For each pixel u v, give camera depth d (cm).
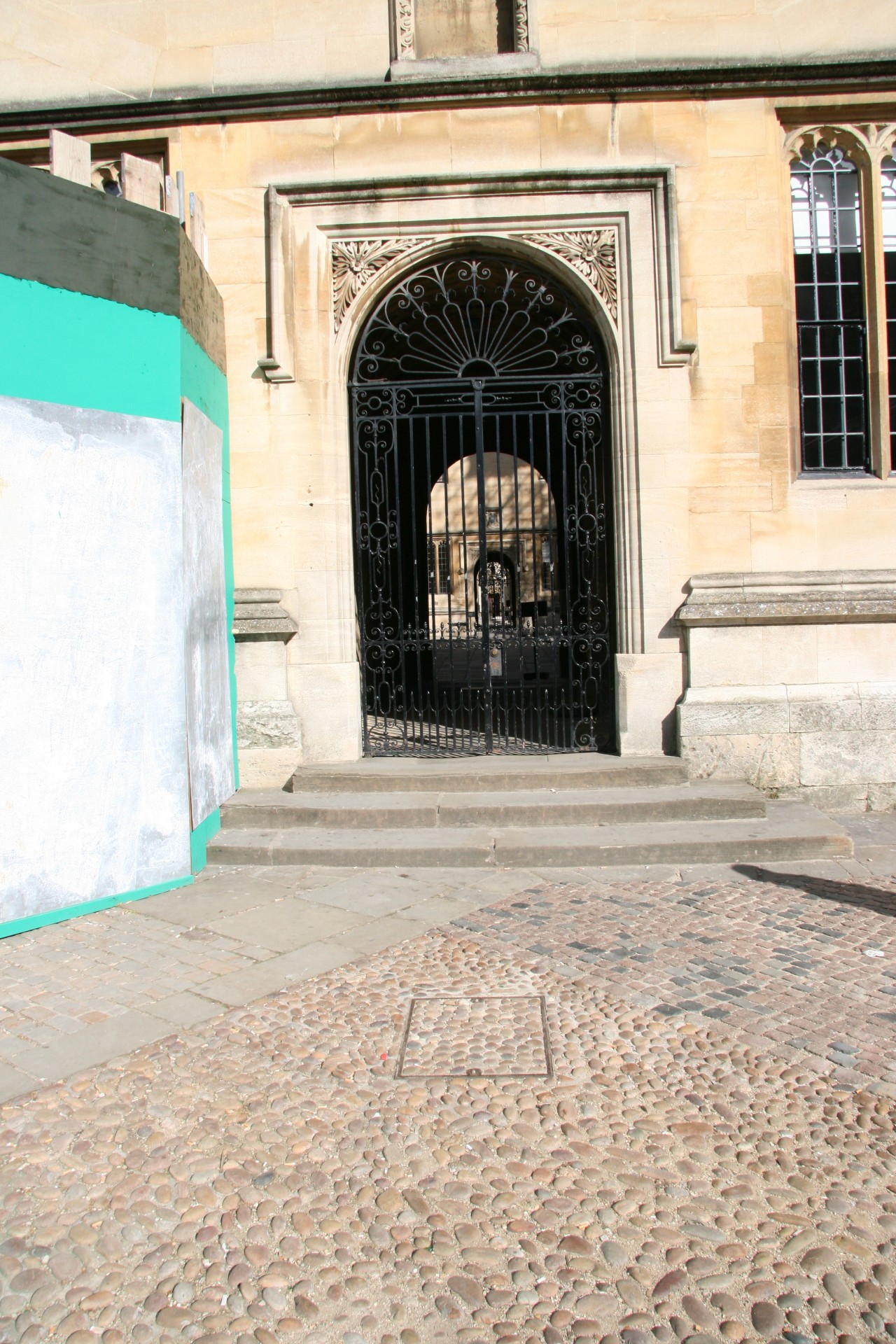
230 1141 301
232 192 721
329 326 727
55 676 503
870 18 715
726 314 717
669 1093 325
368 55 721
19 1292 237
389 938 472
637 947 454
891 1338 220
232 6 723
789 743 705
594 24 716
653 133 714
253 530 726
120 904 534
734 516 720
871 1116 309
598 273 721
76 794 514
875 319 742
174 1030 375
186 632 570
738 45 716
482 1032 369
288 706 721
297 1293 236
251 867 601
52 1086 334
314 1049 358
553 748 762
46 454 494
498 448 754
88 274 509
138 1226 261
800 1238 252
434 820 637
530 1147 295
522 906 516
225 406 707
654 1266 243
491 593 1791
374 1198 272
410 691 1155
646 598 720
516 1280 238
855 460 757
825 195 752
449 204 720
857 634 712
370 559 773
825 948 450
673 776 679
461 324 754
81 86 731
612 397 732
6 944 474
